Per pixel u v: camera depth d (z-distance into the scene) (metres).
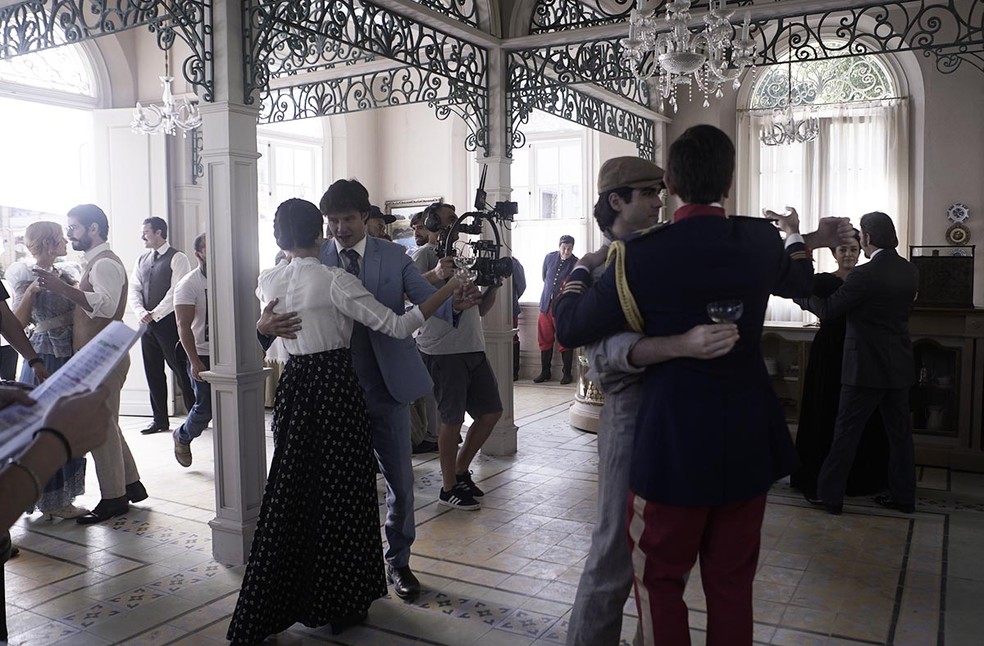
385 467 3.25
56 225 4.39
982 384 5.27
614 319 1.98
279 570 2.79
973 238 7.86
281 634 3.00
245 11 3.71
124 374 4.46
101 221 4.54
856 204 8.55
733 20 4.99
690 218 1.90
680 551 1.91
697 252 1.86
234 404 3.70
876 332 4.21
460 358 4.45
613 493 2.18
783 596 3.32
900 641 2.92
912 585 3.43
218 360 3.74
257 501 3.80
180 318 5.27
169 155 7.46
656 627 1.90
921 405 5.49
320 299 2.82
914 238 8.34
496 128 5.65
